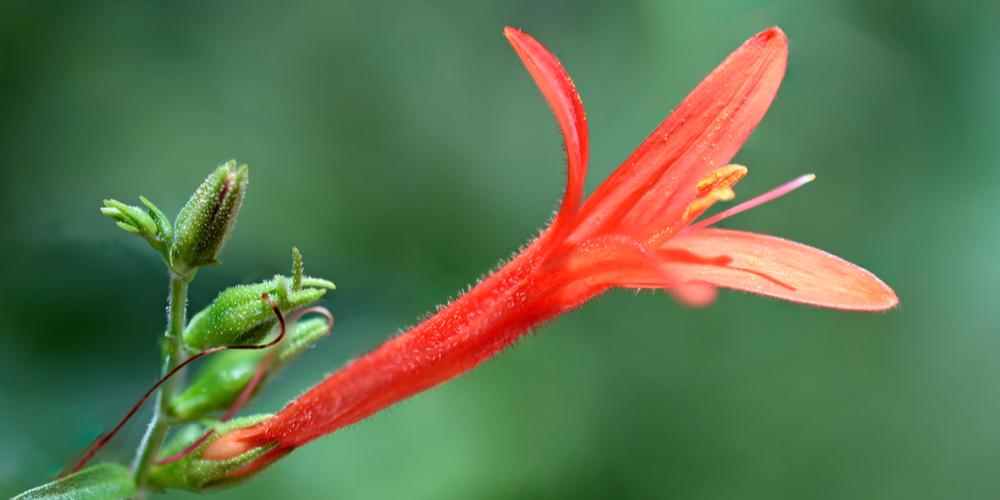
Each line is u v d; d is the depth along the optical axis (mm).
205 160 244
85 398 199
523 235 270
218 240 174
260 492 212
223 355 180
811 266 177
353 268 245
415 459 219
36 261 206
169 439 190
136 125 242
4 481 192
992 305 259
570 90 172
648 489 243
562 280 176
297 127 260
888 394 255
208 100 253
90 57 245
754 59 178
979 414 248
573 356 253
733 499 246
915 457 247
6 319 201
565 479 233
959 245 269
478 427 229
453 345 177
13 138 232
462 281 257
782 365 259
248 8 267
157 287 206
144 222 174
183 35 257
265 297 175
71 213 214
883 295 174
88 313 203
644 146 177
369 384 177
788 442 250
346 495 214
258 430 178
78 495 177
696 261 177
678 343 262
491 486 222
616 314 262
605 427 247
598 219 177
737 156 270
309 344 182
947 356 260
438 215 264
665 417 254
